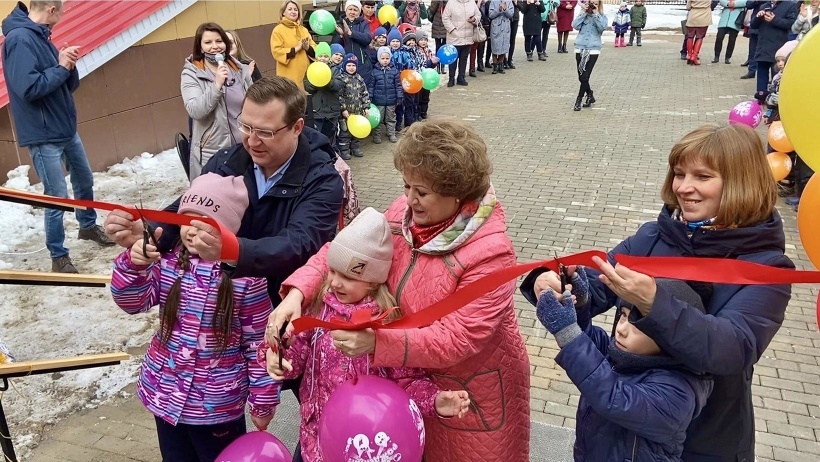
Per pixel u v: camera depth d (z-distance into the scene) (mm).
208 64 4523
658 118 9844
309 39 7621
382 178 7332
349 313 1796
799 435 3111
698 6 14289
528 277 1909
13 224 5535
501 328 1857
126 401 3393
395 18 9445
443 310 1565
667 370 1649
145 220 1878
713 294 1730
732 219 1663
